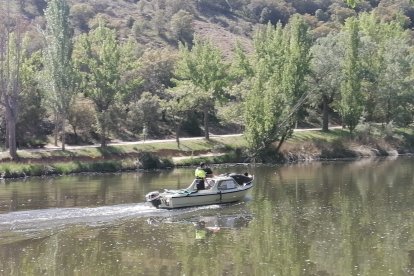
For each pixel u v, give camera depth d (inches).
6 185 2018.9
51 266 938.1
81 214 1364.4
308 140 3115.2
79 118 3002.0
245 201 1573.6
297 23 3132.4
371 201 1535.4
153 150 2778.1
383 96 3412.9
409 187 1798.7
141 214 1376.7
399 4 6599.4
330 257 970.1
